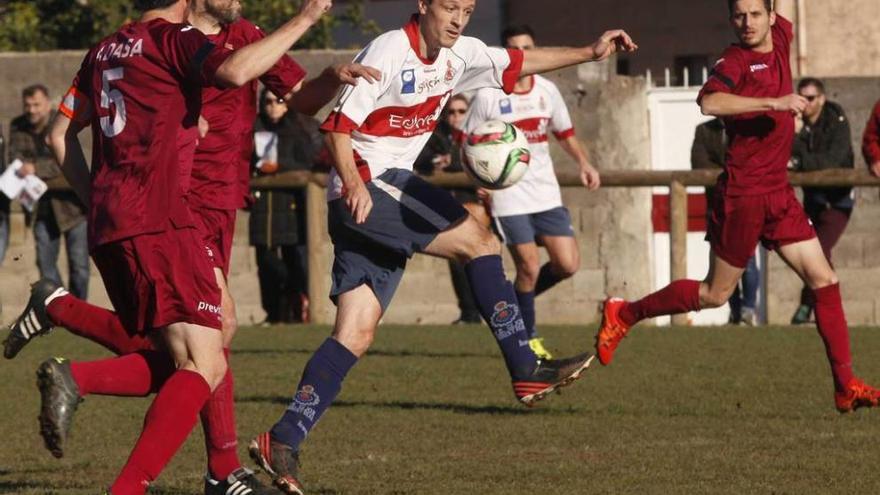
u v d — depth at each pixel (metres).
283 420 22.06
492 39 75.94
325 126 22.66
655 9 71.38
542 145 38.81
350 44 79.81
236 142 22.98
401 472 23.88
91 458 25.97
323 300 50.91
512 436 27.50
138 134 19.09
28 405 32.09
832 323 28.53
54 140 20.81
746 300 50.88
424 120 23.66
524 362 23.95
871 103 55.03
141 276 19.16
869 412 29.98
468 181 47.88
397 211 23.16
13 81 56.34
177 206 19.23
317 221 50.41
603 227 55.75
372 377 35.91
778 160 28.50
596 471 23.75
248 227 55.97
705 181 48.81
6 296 55.56
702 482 22.72
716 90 27.73
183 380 19.23
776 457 24.88
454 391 33.53
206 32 22.91
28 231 55.47
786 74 28.28
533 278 38.75
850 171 47.69
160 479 23.81
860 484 22.44
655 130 57.09
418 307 56.41
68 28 70.56
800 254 28.61
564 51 24.83
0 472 24.59
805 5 66.06
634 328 47.69
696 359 38.88
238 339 45.19
